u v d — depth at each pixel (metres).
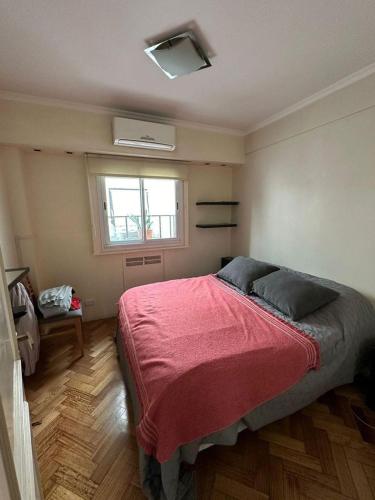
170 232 3.30
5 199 2.18
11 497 0.44
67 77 1.82
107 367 2.09
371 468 1.26
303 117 2.30
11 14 1.22
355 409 1.62
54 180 2.57
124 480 1.21
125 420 1.56
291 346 1.39
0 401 0.43
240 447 1.37
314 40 1.47
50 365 2.12
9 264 2.14
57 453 1.35
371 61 1.69
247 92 2.10
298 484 1.18
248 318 1.73
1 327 0.65
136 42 1.46
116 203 2.92
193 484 1.12
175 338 1.45
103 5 1.20
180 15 1.27
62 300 2.18
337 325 1.65
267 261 2.96
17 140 2.11
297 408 1.45
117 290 3.07
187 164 3.12
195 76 1.84
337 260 2.13
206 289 2.34
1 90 1.99
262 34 1.41
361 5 1.22
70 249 2.75
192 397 1.10
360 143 1.88
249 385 1.23
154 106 2.36
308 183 2.34
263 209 2.96
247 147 3.10
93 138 2.38
